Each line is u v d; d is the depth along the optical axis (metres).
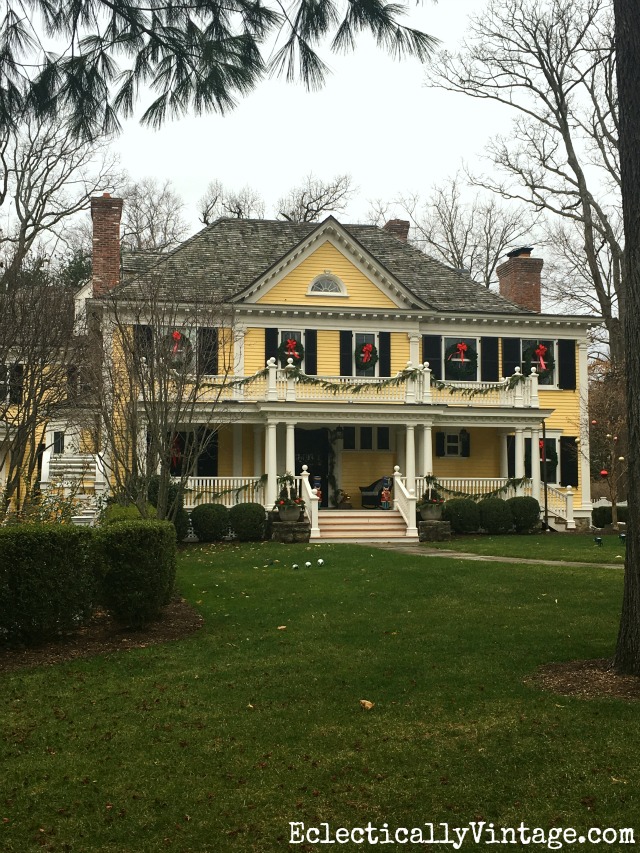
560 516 28.33
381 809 5.66
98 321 19.72
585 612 11.81
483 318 30.59
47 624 10.20
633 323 8.26
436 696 7.95
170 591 11.74
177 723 7.40
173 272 29.38
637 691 7.80
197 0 6.70
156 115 6.99
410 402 27.44
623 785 5.88
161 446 15.09
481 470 30.75
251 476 27.73
